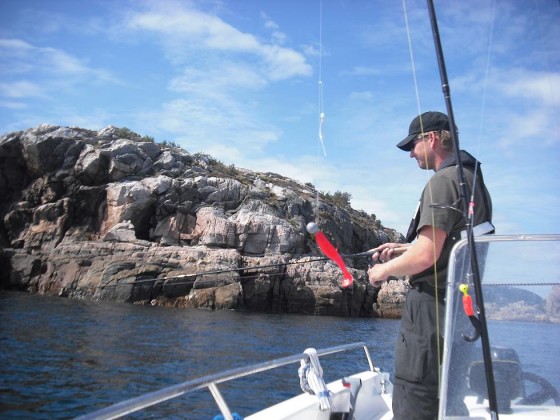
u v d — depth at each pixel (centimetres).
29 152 4309
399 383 249
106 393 1101
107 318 2556
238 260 4003
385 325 3631
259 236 4306
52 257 3941
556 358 223
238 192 4647
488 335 208
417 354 242
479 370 214
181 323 2603
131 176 4391
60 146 4362
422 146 269
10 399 1002
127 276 3678
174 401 940
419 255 230
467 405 211
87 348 1658
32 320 2255
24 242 4125
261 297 4034
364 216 6612
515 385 222
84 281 3728
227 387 1110
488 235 235
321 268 4278
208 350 1797
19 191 4403
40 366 1329
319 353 372
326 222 5025
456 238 240
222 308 3738
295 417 320
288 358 332
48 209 4153
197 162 5072
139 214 4200
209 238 4156
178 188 4366
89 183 4300
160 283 3728
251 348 1916
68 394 1072
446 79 229
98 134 4916
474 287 205
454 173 239
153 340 1944
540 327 227
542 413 219
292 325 3027
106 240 3997
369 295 4528
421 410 240
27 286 3869
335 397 363
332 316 4181
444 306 243
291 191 5084
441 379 213
